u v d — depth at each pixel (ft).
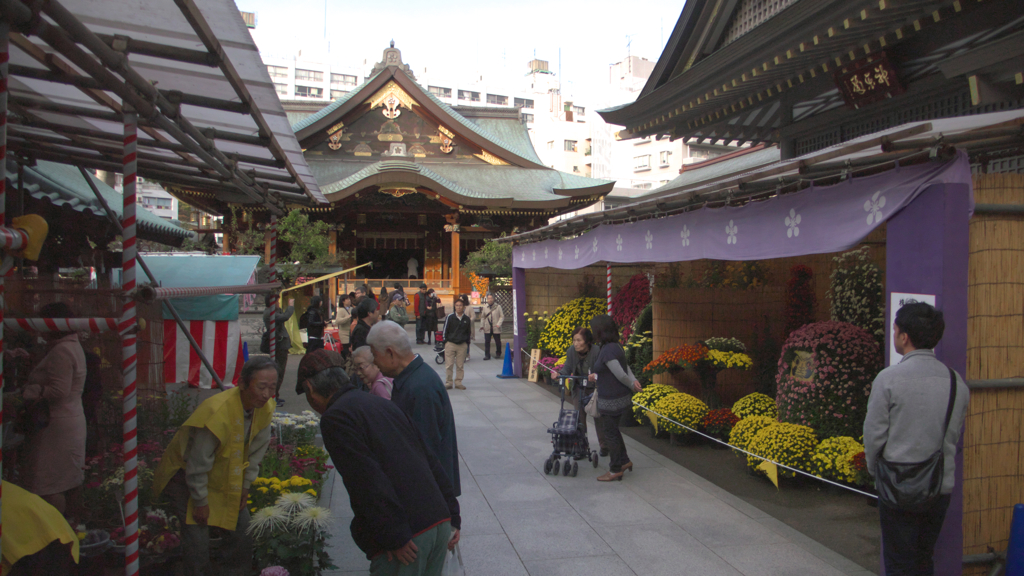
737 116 39.29
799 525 16.57
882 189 13.04
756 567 14.03
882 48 24.52
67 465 12.51
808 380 20.11
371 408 9.23
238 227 91.56
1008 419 12.92
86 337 16.28
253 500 13.91
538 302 46.16
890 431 10.71
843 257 24.91
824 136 32.99
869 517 17.02
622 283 43.91
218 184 18.92
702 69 33.50
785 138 35.37
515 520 16.85
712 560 14.40
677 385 29.32
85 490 13.98
